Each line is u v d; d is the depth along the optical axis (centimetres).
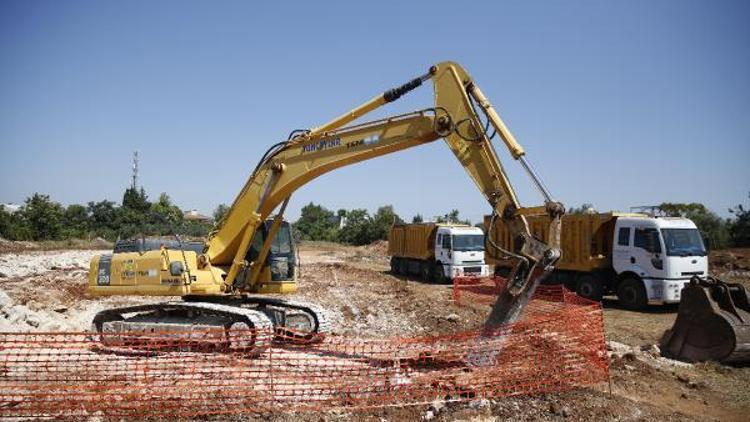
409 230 2852
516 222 841
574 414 692
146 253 1111
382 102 945
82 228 5197
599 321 867
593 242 1870
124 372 853
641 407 732
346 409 690
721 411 754
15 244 4028
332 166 973
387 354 975
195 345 1027
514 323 820
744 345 948
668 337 1063
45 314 1295
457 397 729
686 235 1723
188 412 669
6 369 818
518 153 823
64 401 700
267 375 820
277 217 1092
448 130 877
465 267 2466
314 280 2664
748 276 2439
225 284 1072
